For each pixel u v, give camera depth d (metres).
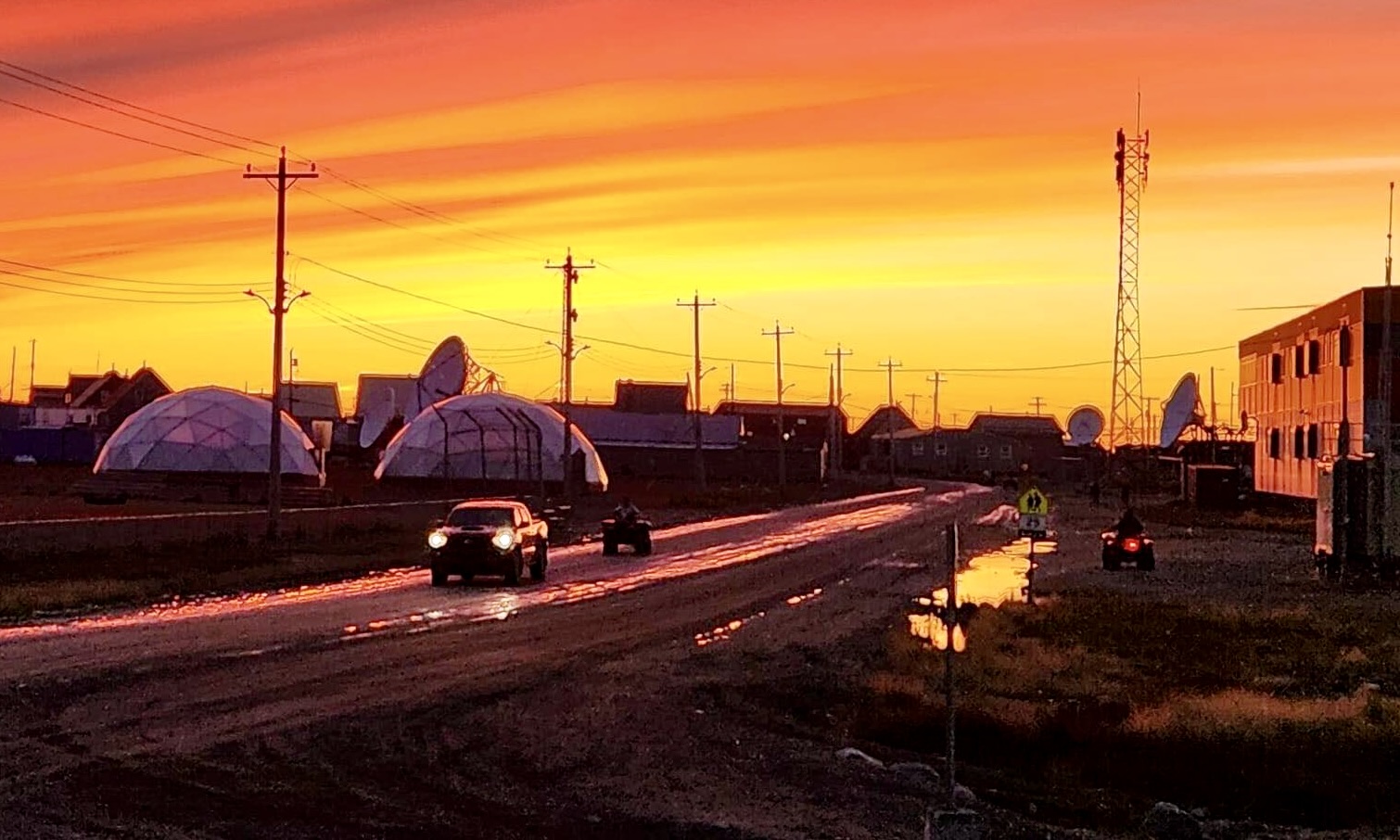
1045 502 33.47
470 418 79.31
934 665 23.03
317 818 11.20
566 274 72.38
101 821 10.73
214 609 27.83
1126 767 16.53
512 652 22.50
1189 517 77.31
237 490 70.75
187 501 69.56
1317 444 73.19
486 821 11.46
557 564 43.97
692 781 13.66
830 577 40.44
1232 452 110.00
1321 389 72.44
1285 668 24.66
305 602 29.94
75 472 99.69
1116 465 123.31
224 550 42.28
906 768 14.98
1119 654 26.19
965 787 14.77
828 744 16.55
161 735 14.21
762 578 39.66
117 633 23.05
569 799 12.48
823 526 68.56
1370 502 42.34
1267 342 86.88
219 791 11.95
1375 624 31.50
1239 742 17.44
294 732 14.71
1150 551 46.53
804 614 30.72
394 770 13.22
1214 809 15.03
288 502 69.31
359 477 101.38
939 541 57.44
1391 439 46.75
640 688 19.48
